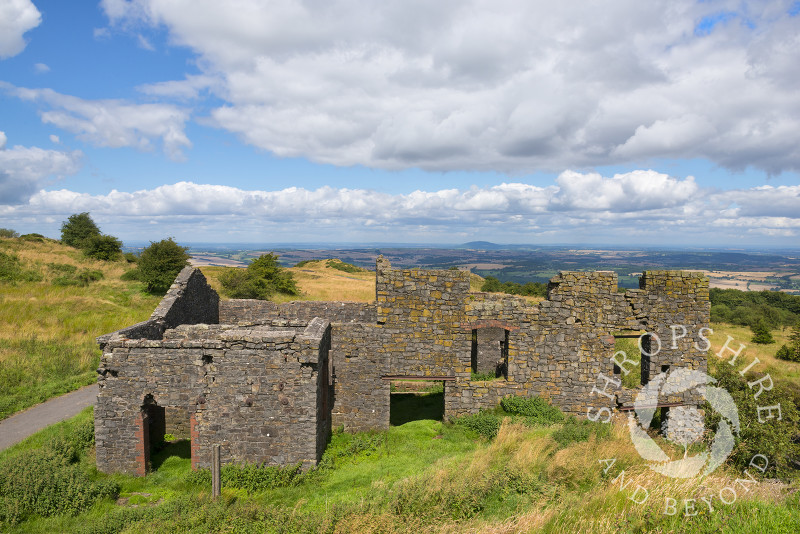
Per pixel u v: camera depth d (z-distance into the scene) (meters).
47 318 27.39
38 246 47.50
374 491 11.27
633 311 16.95
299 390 13.02
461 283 16.81
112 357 12.84
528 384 17.00
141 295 36.12
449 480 10.98
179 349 12.90
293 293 46.72
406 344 16.73
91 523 10.16
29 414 16.59
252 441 13.12
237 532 9.45
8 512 10.26
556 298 16.84
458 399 17.03
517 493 10.68
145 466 13.06
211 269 53.88
